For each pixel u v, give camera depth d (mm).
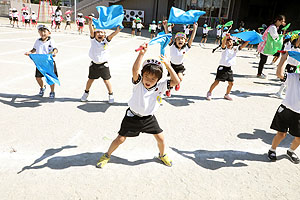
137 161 3273
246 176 3125
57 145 3504
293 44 5664
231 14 24188
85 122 4250
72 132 3891
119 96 5641
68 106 4875
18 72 6832
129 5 24594
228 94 5980
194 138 4004
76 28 20797
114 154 3389
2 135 3645
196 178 3016
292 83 3180
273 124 3408
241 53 13914
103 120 4375
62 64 8164
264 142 4051
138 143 3719
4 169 2924
